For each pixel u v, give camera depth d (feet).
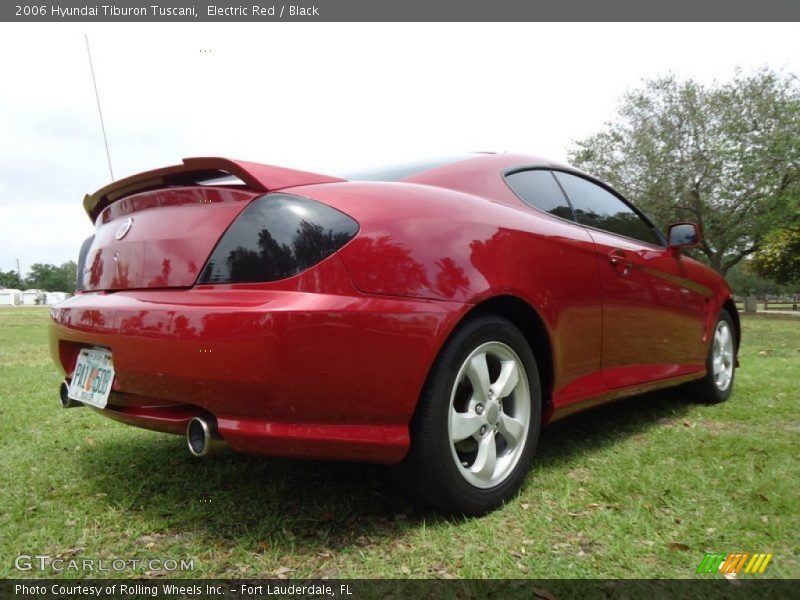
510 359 6.68
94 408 6.36
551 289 7.11
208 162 5.79
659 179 70.59
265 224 5.49
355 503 6.59
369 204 5.80
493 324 6.35
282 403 5.11
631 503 6.49
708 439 8.97
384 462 5.67
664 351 9.89
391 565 5.24
